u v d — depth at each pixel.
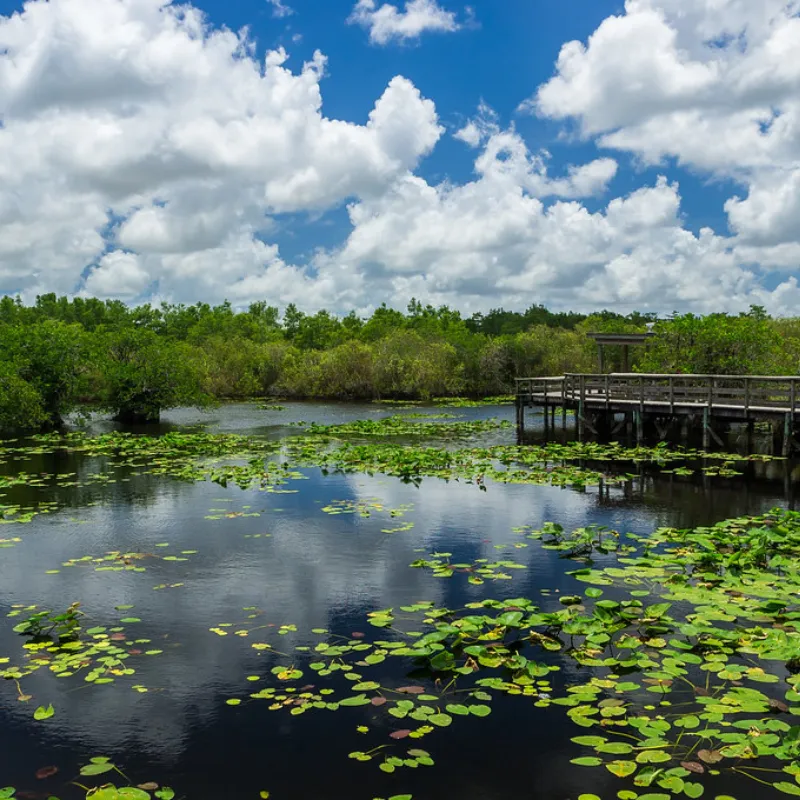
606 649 5.26
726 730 4.09
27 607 6.33
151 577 7.13
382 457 14.66
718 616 5.66
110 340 24.38
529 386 20.47
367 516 9.66
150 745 4.11
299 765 3.89
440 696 4.59
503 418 25.17
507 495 11.05
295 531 8.88
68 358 22.94
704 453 14.58
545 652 5.25
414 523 9.27
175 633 5.71
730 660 5.02
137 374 23.70
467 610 6.05
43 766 3.93
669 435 18.56
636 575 6.86
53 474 13.25
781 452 15.05
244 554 7.89
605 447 16.16
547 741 4.07
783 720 4.18
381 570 7.27
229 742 4.12
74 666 5.06
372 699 4.50
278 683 4.83
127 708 4.54
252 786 3.71
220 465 14.24
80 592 6.71
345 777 3.78
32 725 4.35
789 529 8.27
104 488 11.84
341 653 5.25
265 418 25.84
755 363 20.77
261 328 64.31
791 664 4.97
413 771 3.82
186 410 29.92
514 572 7.14
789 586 6.34
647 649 5.21
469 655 5.19
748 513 9.59
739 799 3.51
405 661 5.14
